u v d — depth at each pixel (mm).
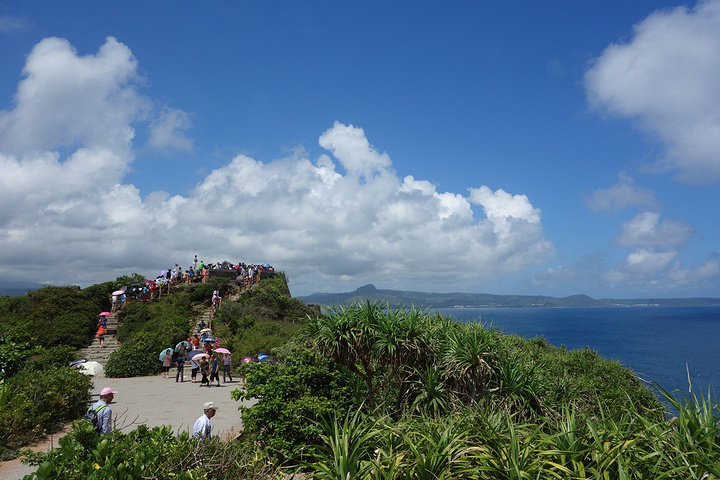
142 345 24828
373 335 8484
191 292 40062
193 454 6082
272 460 7578
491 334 9266
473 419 6168
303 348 9453
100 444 5148
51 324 28828
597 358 16828
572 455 4777
